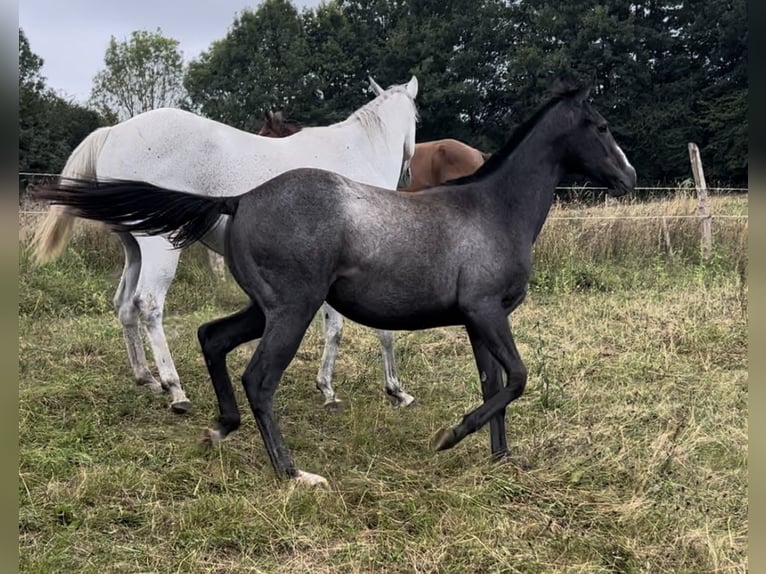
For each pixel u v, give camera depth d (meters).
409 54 31.42
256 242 3.10
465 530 2.78
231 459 3.42
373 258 3.13
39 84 24.67
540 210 3.51
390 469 3.37
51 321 6.04
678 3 28.47
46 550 2.60
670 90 27.33
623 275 8.49
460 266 3.23
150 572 2.52
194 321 6.24
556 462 3.44
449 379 4.96
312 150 4.42
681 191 10.62
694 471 3.28
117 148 4.09
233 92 33.91
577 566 2.56
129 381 4.64
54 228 4.26
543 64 27.64
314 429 4.02
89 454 3.46
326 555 2.63
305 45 32.59
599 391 4.41
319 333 5.99
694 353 5.23
